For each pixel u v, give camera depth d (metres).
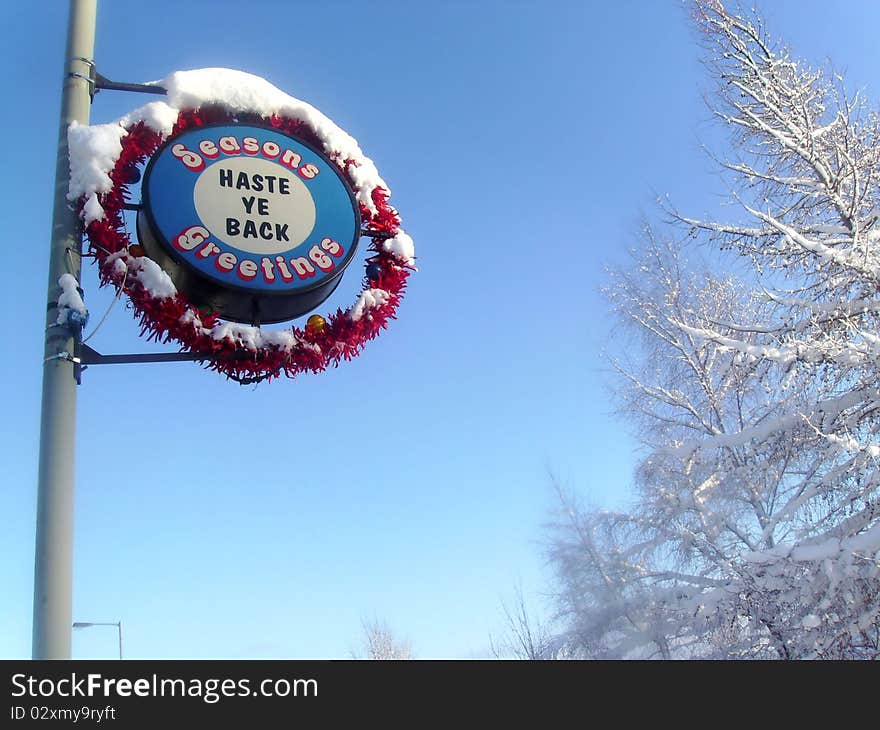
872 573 9.48
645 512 12.74
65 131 5.41
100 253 5.24
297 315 5.90
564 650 12.77
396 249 6.40
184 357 5.32
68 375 4.68
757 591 10.43
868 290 10.88
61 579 4.27
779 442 10.94
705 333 11.62
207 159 5.75
